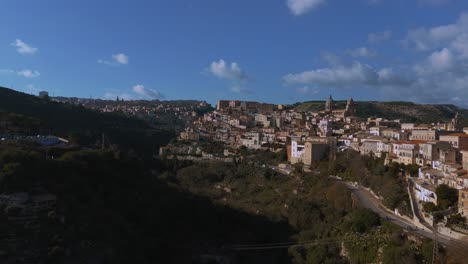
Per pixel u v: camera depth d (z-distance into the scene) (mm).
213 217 122312
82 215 77625
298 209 125688
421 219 91250
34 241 65438
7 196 71375
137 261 79000
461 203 87250
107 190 96438
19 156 82125
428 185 104750
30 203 72000
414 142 150125
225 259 101938
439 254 72125
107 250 72438
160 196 113750
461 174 103812
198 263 96750
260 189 161500
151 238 91938
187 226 110062
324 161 174250
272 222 123750
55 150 106688
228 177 179500
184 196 126500
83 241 70938
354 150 179750
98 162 104125
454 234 79875
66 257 65938
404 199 105250
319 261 95000
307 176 157000
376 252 84625
